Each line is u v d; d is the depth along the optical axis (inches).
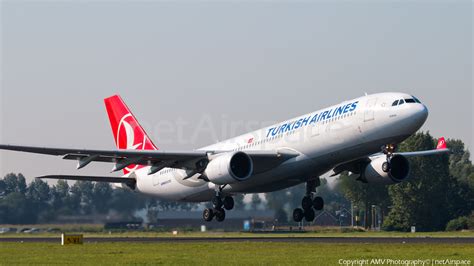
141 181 7854.3
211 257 4402.1
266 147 6505.9
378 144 5757.9
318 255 4443.9
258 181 6520.7
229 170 5989.2
